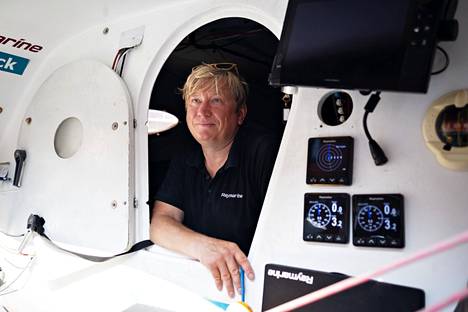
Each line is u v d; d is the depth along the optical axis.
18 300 2.63
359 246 1.61
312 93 1.80
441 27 1.33
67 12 2.48
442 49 1.55
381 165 1.61
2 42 2.67
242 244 2.08
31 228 2.56
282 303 1.73
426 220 1.51
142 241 2.23
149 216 2.27
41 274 2.55
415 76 1.31
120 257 2.26
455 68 1.53
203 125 2.21
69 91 2.57
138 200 2.28
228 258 1.93
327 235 1.66
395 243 1.53
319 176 1.70
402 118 1.60
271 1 1.96
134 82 2.38
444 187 1.50
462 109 1.49
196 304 1.99
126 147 2.28
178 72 2.71
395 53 1.35
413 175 1.55
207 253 1.99
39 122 2.68
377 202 1.59
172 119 2.70
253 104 2.55
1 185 2.80
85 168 2.43
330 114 1.77
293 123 1.83
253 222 2.09
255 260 1.84
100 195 2.34
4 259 2.73
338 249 1.65
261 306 1.79
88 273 2.36
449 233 1.47
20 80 2.86
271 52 2.61
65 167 2.51
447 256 1.46
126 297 2.21
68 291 2.42
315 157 1.73
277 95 2.50
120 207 2.26
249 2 2.03
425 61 1.30
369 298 1.56
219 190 2.18
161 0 2.30
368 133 1.61
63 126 2.62
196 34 2.58
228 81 2.24
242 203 2.12
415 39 1.32
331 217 1.67
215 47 2.65
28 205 2.64
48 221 2.53
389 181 1.59
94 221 2.35
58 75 2.64
